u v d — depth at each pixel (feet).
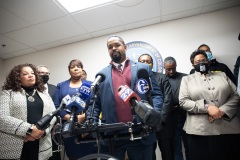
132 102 3.14
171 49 10.88
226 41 10.16
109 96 4.35
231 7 10.34
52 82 12.91
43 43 12.55
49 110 5.37
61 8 8.91
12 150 4.36
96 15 9.83
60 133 3.05
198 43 10.53
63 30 11.02
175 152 7.82
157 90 4.39
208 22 10.59
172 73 8.49
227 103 5.50
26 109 4.83
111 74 4.63
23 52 13.71
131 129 2.95
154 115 2.64
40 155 4.81
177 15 10.67
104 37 12.26
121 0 8.82
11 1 8.00
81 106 3.38
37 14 9.16
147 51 11.22
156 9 9.81
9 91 4.89
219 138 5.35
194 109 5.59
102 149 4.16
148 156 4.24
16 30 10.50
